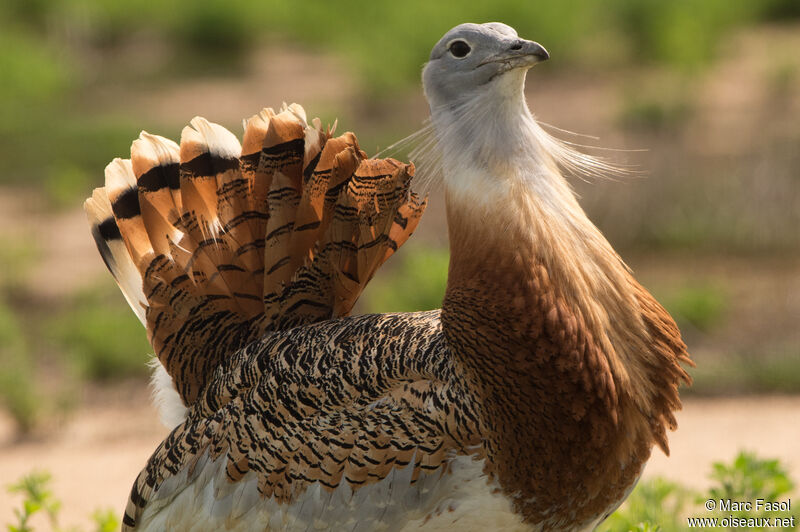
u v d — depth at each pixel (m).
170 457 7.36
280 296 7.59
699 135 21.88
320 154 7.44
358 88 26.28
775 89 24.55
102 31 32.62
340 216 7.22
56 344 16.02
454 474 6.45
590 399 6.36
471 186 6.68
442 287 15.39
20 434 13.65
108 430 13.52
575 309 6.43
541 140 6.86
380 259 7.46
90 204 8.24
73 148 24.11
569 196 6.84
